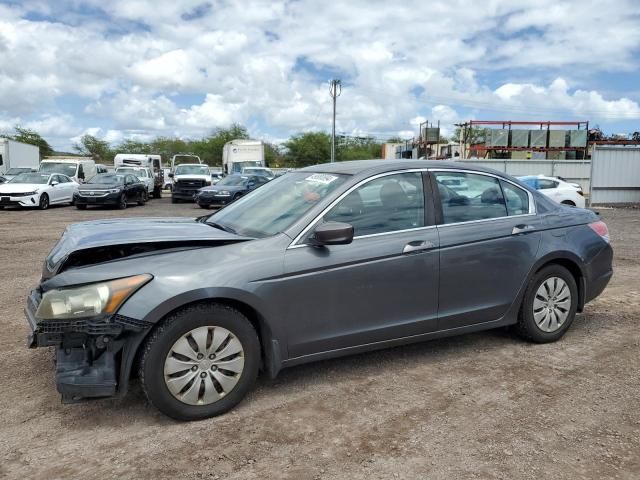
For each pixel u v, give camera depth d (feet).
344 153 264.31
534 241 15.23
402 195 13.80
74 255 11.69
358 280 12.71
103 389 10.59
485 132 119.44
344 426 11.12
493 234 14.57
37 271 26.96
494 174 15.38
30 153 111.96
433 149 147.74
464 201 14.64
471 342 16.07
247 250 11.91
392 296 13.20
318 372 13.87
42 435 10.77
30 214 63.00
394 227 13.44
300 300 12.12
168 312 10.81
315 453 10.11
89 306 10.42
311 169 15.40
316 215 12.64
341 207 12.94
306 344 12.34
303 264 12.11
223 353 11.46
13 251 33.42
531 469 9.55
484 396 12.48
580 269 16.10
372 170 13.67
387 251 13.03
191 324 11.06
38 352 15.17
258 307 11.63
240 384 11.68
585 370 13.96
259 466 9.70
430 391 12.76
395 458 9.92
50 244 36.47
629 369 14.02
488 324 14.82
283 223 12.81
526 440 10.52
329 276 12.38
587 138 116.47
